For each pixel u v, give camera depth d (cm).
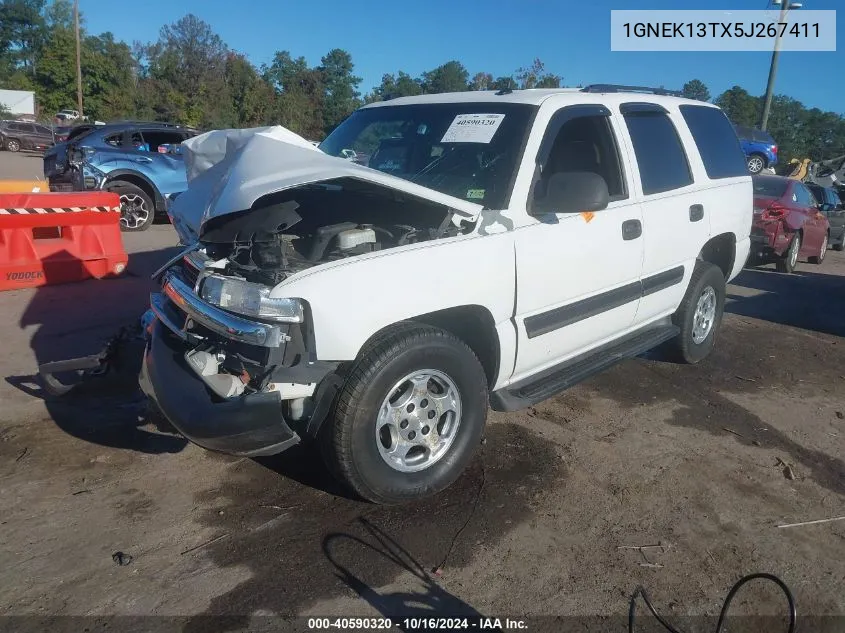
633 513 366
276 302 304
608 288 451
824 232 1351
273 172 329
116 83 6028
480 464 408
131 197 1201
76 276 776
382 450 341
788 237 1159
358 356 330
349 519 349
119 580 298
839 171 2494
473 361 365
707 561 330
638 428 470
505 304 378
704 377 579
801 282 1109
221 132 404
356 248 341
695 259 544
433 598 296
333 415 327
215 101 5212
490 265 365
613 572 319
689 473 412
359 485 338
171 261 380
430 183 413
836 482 412
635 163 474
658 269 498
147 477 380
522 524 351
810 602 306
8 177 2248
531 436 448
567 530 348
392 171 439
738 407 519
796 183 1236
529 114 413
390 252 332
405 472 352
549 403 503
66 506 350
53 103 5931
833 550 344
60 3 8412
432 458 362
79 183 1180
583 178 370
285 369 313
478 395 371
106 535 328
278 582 301
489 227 368
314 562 314
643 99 509
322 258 343
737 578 320
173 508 352
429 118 455
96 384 493
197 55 6050
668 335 535
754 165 2316
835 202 1689
